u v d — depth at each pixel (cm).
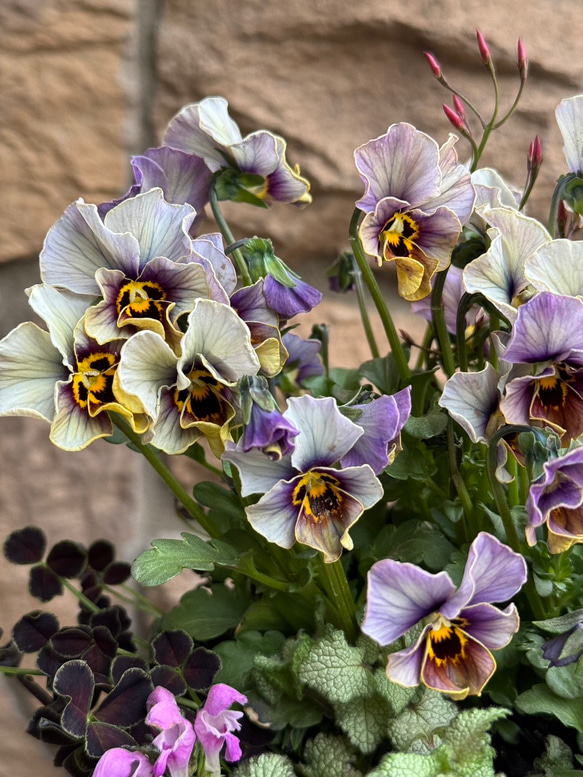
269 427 29
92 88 52
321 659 33
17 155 52
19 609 56
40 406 30
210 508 40
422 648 29
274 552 36
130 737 32
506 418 31
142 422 30
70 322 30
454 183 33
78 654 35
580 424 31
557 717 33
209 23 52
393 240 33
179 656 35
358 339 57
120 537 57
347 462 32
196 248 31
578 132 34
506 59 53
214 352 30
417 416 37
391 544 37
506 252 32
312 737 35
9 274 54
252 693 35
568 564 35
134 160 34
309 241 55
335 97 53
